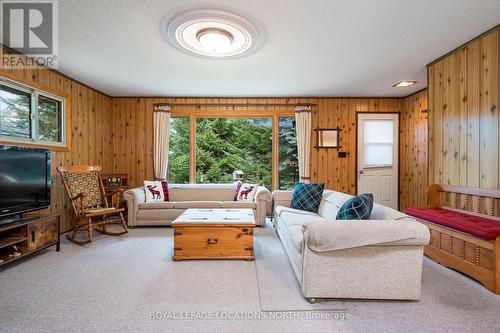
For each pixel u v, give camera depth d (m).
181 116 5.06
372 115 5.02
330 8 2.12
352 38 2.63
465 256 2.32
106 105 4.83
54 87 3.55
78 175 3.79
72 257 2.77
